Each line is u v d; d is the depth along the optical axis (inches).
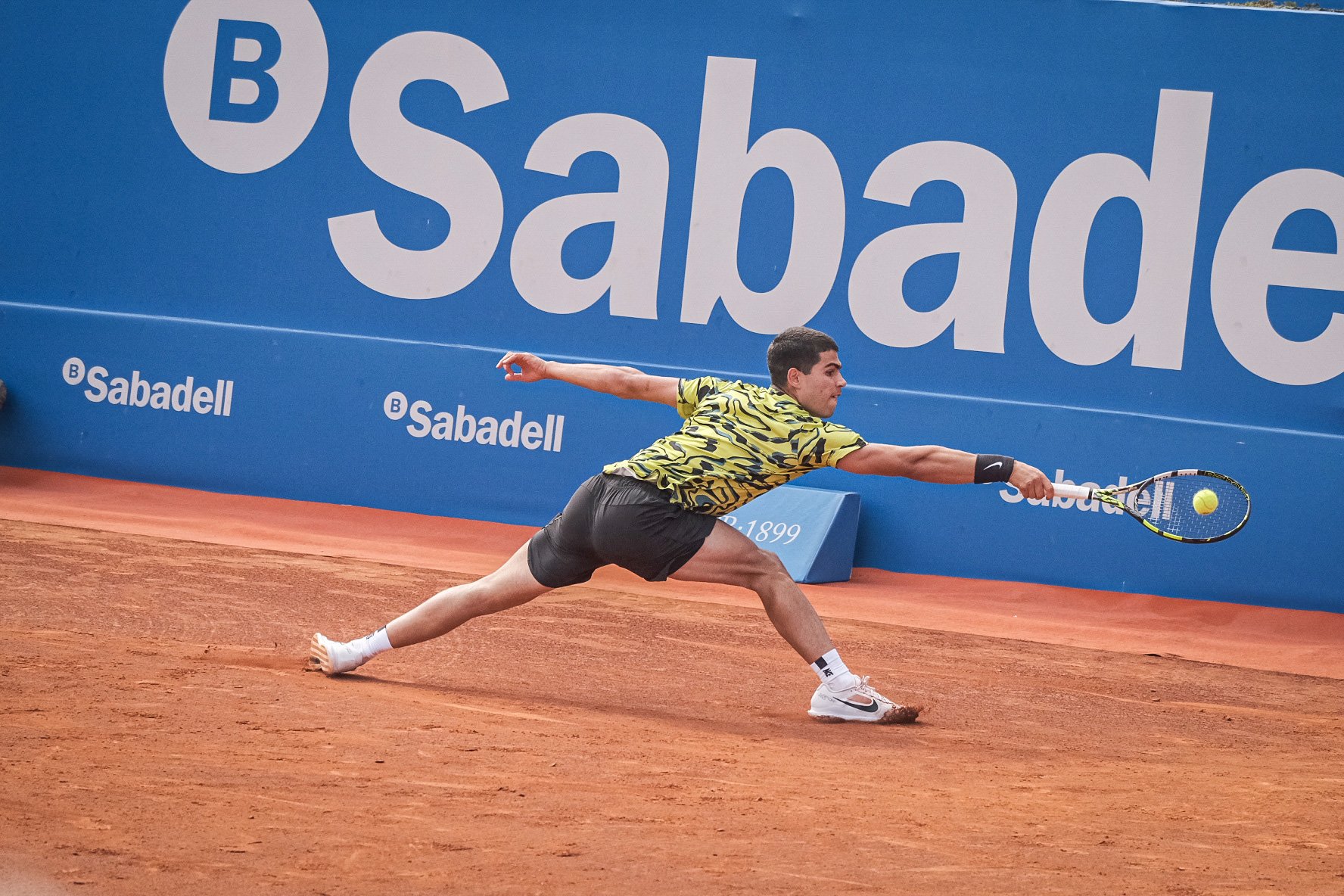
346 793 151.3
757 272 509.7
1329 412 471.2
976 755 205.3
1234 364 477.4
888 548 493.4
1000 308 492.4
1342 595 459.8
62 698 188.1
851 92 499.8
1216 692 311.3
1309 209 470.0
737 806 158.9
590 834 141.7
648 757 183.9
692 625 338.3
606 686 248.8
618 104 515.5
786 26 502.6
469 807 149.5
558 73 518.6
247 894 114.7
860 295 502.6
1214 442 469.7
